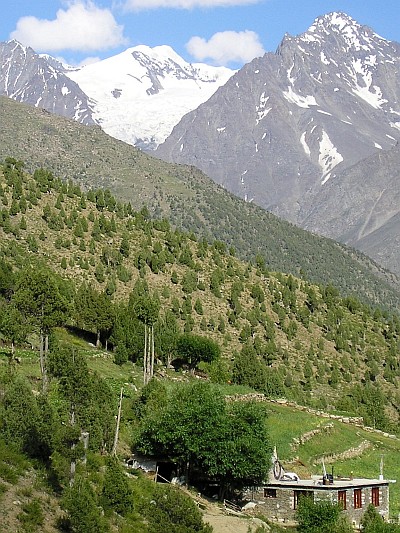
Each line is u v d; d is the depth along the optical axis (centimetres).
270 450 7688
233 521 6700
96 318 12925
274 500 7469
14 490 5381
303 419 10869
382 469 9119
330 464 9700
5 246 17412
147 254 19325
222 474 7356
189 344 13638
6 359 9519
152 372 11788
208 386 8431
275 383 13625
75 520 5191
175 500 5859
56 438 5969
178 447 7412
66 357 7169
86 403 7069
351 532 6962
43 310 9781
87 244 19188
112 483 5809
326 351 18475
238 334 17412
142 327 12975
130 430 7919
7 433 5953
